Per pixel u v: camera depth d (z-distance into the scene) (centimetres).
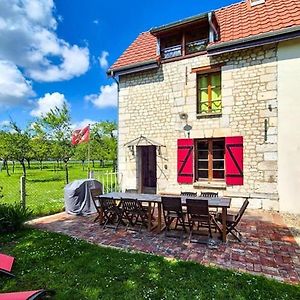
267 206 798
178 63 973
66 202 797
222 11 1109
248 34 841
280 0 945
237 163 843
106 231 598
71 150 1825
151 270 387
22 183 744
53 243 513
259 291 323
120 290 334
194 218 522
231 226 527
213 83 930
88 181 809
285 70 777
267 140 802
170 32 979
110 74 1104
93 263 416
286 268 394
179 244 504
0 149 2045
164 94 1002
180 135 962
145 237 550
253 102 824
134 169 1073
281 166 781
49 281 363
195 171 944
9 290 342
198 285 341
